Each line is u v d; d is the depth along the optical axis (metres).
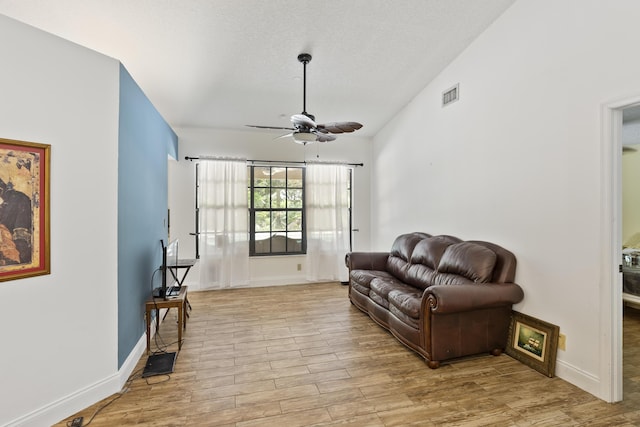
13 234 1.77
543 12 2.54
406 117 4.62
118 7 2.47
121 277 2.35
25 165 1.82
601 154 2.12
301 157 5.53
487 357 2.76
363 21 2.90
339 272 5.59
